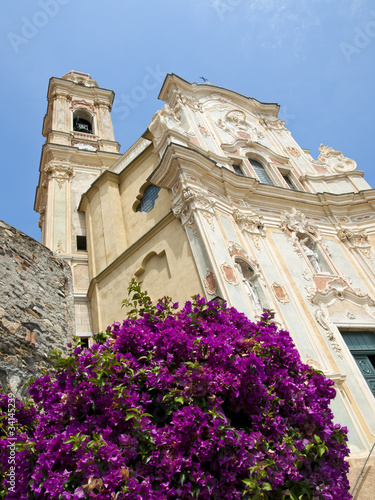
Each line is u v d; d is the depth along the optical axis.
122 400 4.68
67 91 30.98
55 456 4.21
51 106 31.16
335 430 5.78
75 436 4.22
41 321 7.66
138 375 5.29
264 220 15.02
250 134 19.84
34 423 5.22
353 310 13.19
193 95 19.97
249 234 13.90
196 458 4.57
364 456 9.40
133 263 14.20
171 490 4.26
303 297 12.87
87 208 19.23
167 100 20.16
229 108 20.67
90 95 31.98
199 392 4.99
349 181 19.30
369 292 14.32
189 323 6.20
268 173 18.16
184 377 5.13
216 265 11.19
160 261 13.38
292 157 19.73
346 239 16.19
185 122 17.75
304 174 18.61
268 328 6.55
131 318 6.77
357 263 15.36
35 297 7.86
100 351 5.48
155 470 4.39
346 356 11.73
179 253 12.63
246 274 12.59
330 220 16.81
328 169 20.05
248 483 4.35
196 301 6.91
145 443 4.55
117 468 4.09
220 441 4.54
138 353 5.77
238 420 5.50
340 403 10.48
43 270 8.59
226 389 5.18
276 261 13.59
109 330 6.38
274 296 12.25
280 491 4.79
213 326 6.24
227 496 4.40
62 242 19.22
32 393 5.14
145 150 17.14
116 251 15.66
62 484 4.02
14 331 6.79
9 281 7.32
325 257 14.83
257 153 18.66
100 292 15.02
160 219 14.32
